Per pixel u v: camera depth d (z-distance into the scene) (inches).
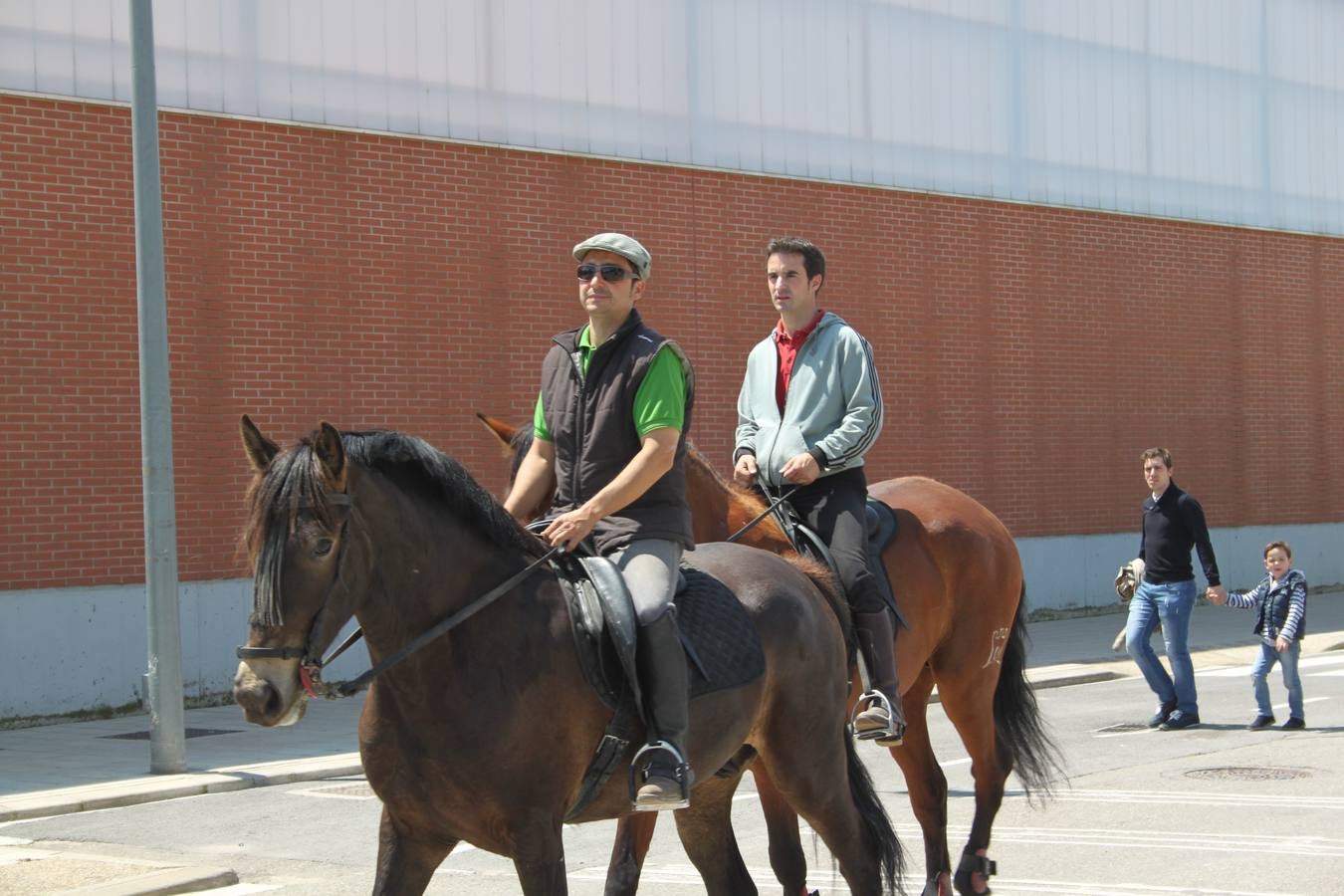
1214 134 1039.0
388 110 675.4
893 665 268.1
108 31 606.2
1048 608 930.1
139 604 608.7
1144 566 554.9
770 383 297.3
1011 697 321.1
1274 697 627.2
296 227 648.4
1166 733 534.0
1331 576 1114.7
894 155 865.5
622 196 754.2
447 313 692.1
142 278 488.4
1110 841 351.6
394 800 201.2
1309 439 1098.7
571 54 737.6
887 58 865.5
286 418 643.5
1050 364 938.1
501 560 207.8
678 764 205.8
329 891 322.3
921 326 875.4
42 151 588.7
